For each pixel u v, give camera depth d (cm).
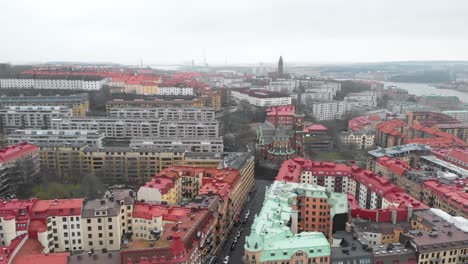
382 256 19488
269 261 18475
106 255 18875
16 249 19175
